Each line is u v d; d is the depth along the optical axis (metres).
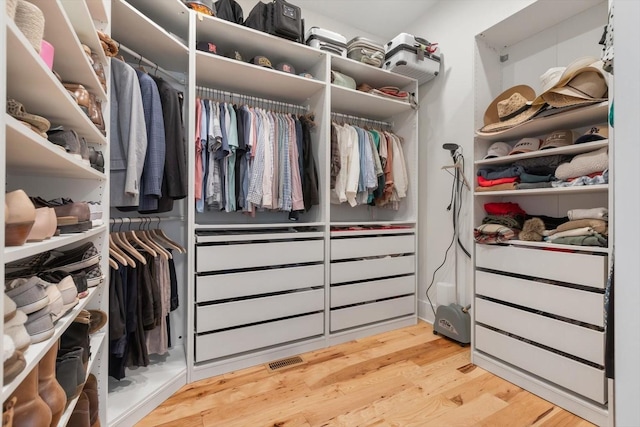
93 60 1.09
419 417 1.39
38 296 0.63
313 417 1.38
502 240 1.73
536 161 1.68
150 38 1.59
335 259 2.16
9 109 0.62
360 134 2.39
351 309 2.22
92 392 1.03
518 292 1.65
